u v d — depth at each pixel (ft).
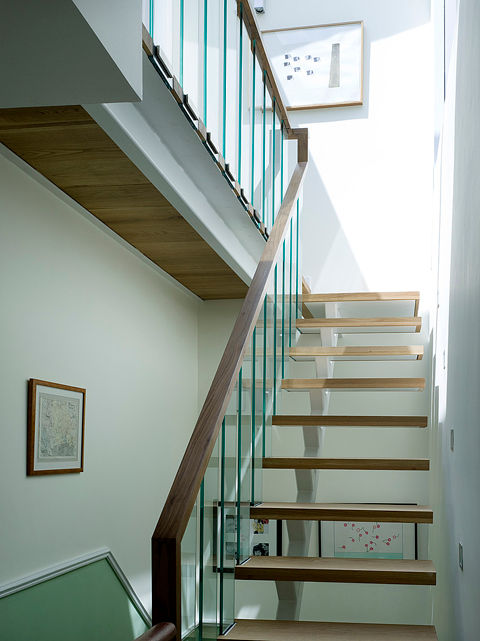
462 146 11.68
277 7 23.72
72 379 14.61
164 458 19.61
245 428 11.21
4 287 12.29
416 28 22.89
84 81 7.05
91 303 15.48
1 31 6.17
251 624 10.17
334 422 13.83
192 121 11.10
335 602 20.53
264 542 21.54
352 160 22.84
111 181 12.98
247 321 11.12
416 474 21.12
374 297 18.53
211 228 14.70
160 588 7.48
